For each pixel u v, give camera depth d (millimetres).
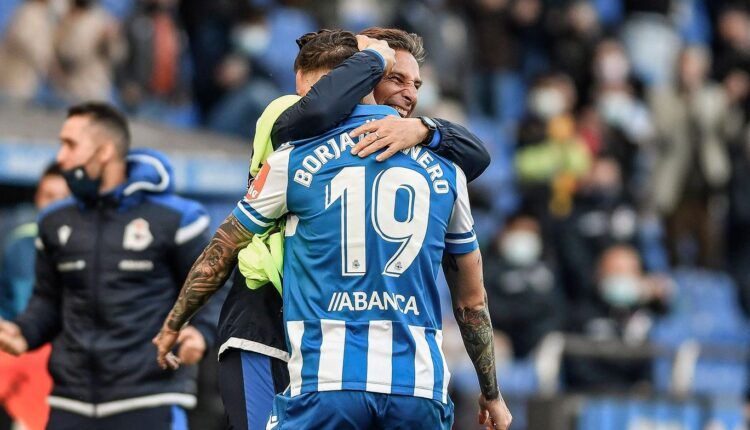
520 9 54156
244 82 43531
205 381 28375
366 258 14781
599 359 34438
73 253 19562
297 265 15055
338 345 14641
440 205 15195
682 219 51062
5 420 23672
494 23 52594
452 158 15438
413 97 16250
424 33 48281
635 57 58188
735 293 49281
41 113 33812
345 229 14828
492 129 50281
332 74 15086
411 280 14906
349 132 15109
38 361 22328
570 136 46625
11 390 22203
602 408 31172
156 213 19688
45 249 19891
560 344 34219
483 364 16016
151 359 19484
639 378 34625
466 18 52562
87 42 39156
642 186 51656
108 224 19641
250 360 15914
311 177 14977
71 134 19484
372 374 14562
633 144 51562
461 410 32844
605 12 60375
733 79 55875
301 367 14812
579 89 52344
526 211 39844
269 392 15820
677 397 31578
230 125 43094
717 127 51656
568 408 31094
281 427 14875
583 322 39188
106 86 39938
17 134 29875
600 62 52594
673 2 60594
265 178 15117
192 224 19797
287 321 15031
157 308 19656
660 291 42656
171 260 19797
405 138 15070
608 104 51656
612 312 39375
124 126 19719
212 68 45375
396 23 48156
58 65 38781
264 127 15570
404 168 15055
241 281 16188
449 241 15602
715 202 51719
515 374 35250
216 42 45438
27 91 38031
